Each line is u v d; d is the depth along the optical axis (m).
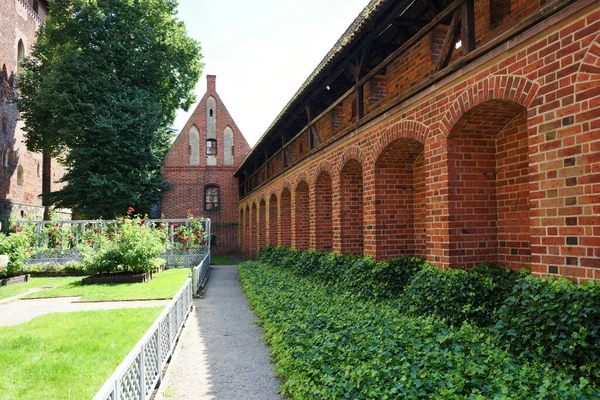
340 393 3.52
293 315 6.30
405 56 7.89
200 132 27.61
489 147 5.53
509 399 2.93
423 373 3.57
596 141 3.35
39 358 4.99
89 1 20.06
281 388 4.35
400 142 6.80
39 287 11.78
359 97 8.02
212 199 27.47
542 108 3.87
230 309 9.11
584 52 3.45
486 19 5.86
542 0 4.73
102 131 19.45
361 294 7.09
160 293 9.86
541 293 3.65
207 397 4.32
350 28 7.66
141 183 22.19
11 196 25.78
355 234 9.26
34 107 20.69
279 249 14.28
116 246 12.38
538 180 3.91
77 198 21.14
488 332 4.41
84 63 19.45
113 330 6.27
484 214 5.50
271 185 16.50
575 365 3.31
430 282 5.38
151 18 22.17
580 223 3.49
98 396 2.44
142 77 22.00
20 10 26.94
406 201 7.60
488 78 4.58
